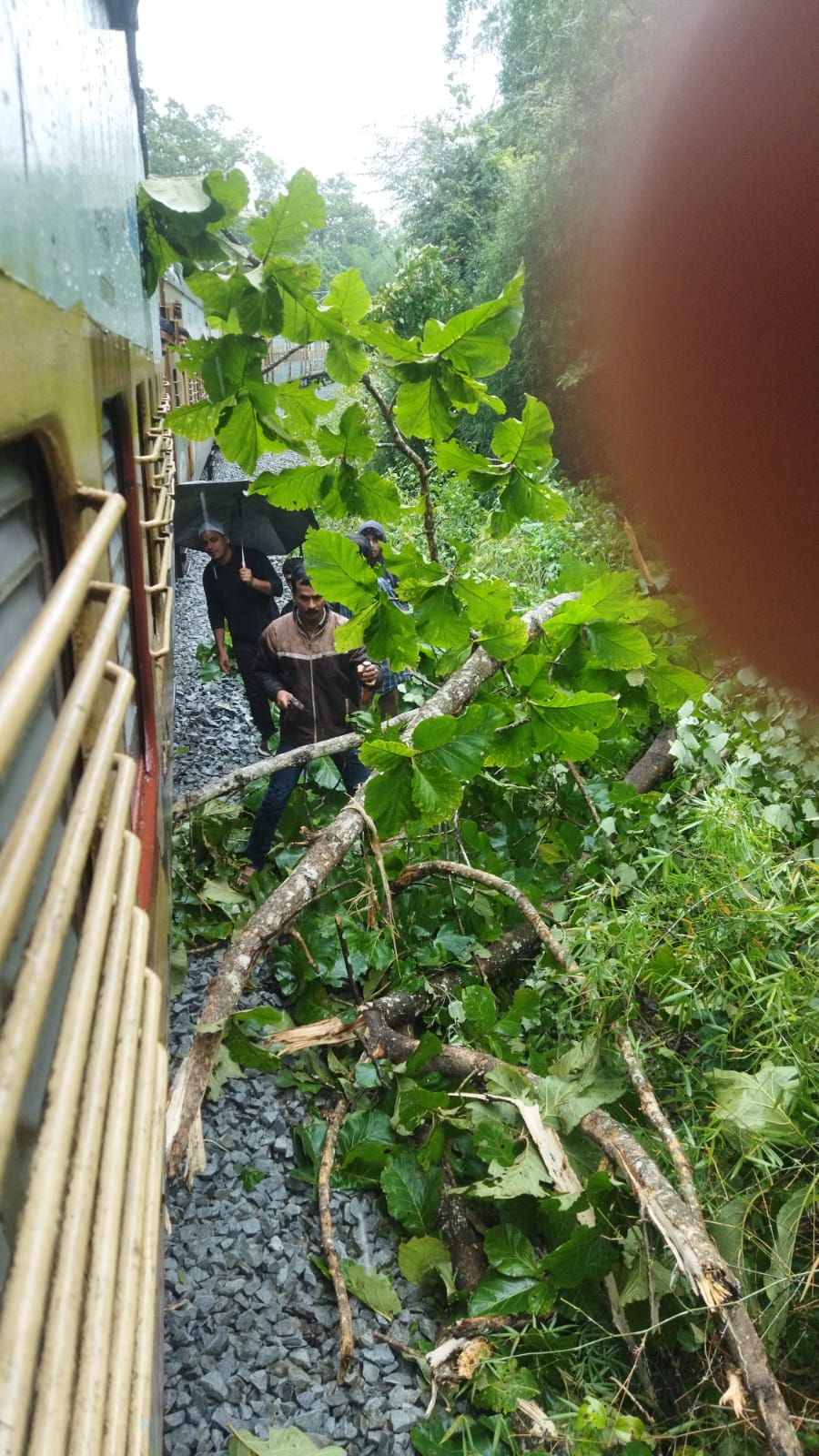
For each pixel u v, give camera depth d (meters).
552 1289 2.61
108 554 1.94
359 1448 2.46
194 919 4.60
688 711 4.37
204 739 6.91
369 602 3.50
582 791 4.60
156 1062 1.32
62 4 1.62
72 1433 0.81
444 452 3.68
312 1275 2.91
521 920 4.37
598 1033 3.14
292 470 3.65
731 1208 2.66
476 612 3.58
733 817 3.73
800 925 3.24
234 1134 3.38
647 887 3.93
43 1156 0.79
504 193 16.73
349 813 3.55
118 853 1.13
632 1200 2.80
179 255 3.13
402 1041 3.50
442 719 3.03
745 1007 3.19
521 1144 3.03
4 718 0.69
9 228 1.06
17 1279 0.70
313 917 4.21
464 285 17.53
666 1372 2.67
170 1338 2.68
